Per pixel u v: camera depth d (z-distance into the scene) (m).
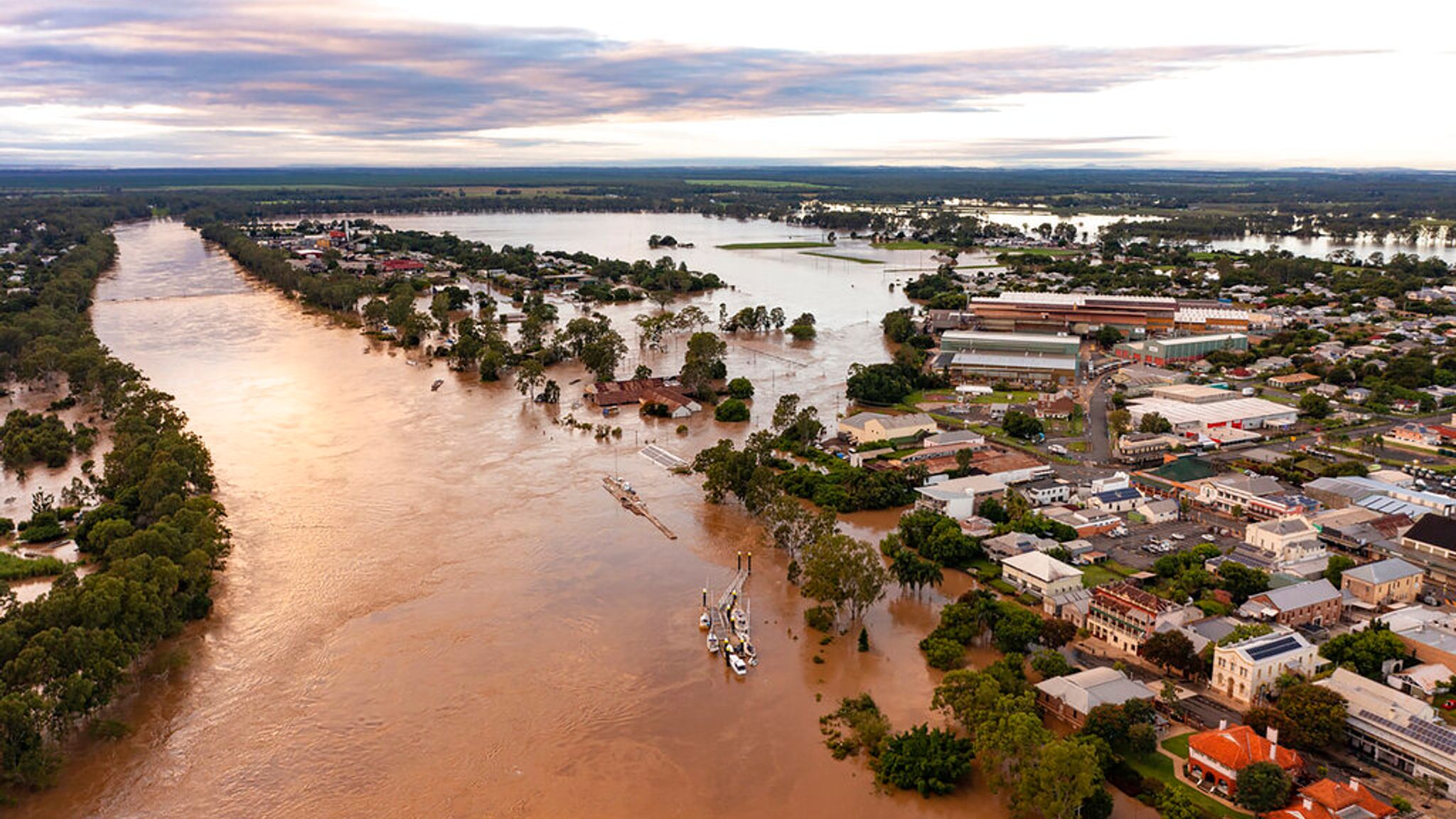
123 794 146.62
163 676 177.75
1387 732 150.50
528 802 145.38
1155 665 182.62
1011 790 146.00
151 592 182.00
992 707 154.12
